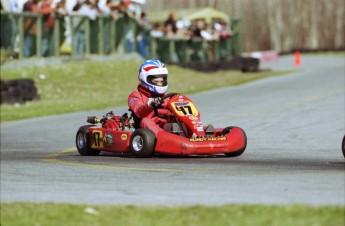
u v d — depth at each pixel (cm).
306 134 4784
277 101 7000
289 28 18400
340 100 6812
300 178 2589
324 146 4147
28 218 1927
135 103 3634
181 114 3509
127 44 9606
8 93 7000
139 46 9775
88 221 1881
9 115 6350
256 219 1856
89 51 9050
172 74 9475
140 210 1977
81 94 7794
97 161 3475
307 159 3459
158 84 3631
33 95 7256
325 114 5888
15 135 5291
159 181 2602
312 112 6044
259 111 6269
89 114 6500
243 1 18700
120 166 3167
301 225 1797
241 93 7950
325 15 18238
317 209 1941
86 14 8888
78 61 8819
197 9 12700
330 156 3625
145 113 3581
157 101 3522
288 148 4053
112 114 3891
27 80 7194
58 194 2361
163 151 3456
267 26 18512
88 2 8975
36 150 4416
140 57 9750
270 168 2969
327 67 11131
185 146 3375
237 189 2361
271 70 10931
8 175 2956
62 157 3856
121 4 9475
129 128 3719
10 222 1894
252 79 9531
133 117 3703
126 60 9475
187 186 2452
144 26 9788
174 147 3403
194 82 9088
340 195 2222
